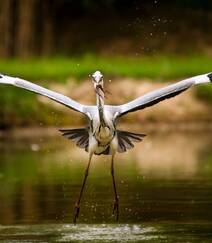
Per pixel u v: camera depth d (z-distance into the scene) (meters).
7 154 17.39
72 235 10.06
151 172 14.72
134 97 24.11
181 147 18.56
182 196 12.33
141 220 10.81
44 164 15.88
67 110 22.84
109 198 12.29
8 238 9.93
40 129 22.39
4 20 31.33
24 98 22.72
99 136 9.16
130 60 29.98
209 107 24.39
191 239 9.73
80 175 14.48
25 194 12.68
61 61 30.00
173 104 24.16
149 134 21.53
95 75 9.02
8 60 30.39
